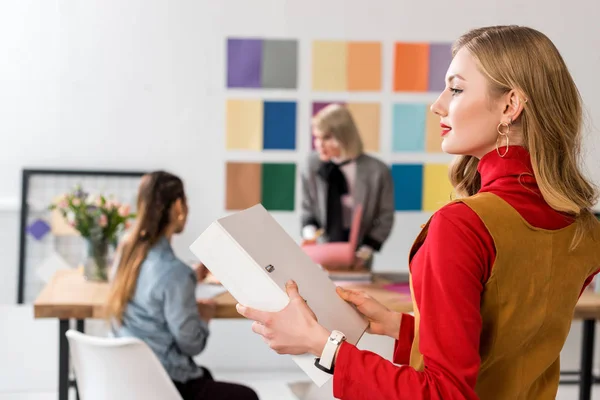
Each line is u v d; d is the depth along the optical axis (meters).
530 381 1.24
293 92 4.50
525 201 1.17
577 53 4.61
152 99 4.41
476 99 1.18
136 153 4.42
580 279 1.24
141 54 4.39
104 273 3.19
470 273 1.10
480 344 1.19
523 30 1.20
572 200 1.18
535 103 1.16
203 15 4.41
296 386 2.78
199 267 3.20
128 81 4.39
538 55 1.17
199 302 2.81
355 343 1.37
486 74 1.17
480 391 1.23
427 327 1.10
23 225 4.31
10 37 4.30
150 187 2.66
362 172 4.28
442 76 4.56
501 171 1.19
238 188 4.49
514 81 1.16
